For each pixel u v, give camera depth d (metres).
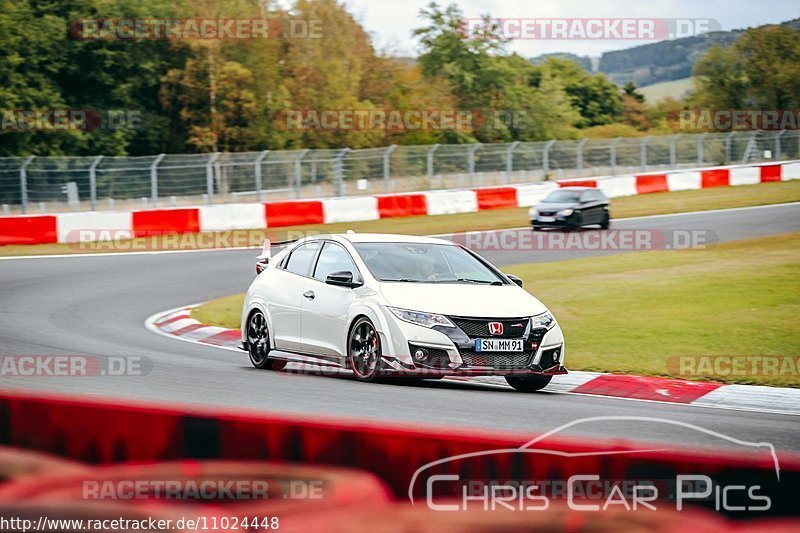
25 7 96.81
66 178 65.31
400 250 20.66
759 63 140.62
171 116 103.94
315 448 9.65
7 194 63.16
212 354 23.70
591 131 143.88
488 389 19.48
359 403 16.38
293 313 20.81
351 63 128.75
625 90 182.00
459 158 79.56
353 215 60.88
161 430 10.66
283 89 108.88
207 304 32.91
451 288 19.39
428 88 129.00
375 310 18.83
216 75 103.69
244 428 10.11
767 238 47.75
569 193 56.31
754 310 28.66
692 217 61.00
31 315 30.06
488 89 131.12
